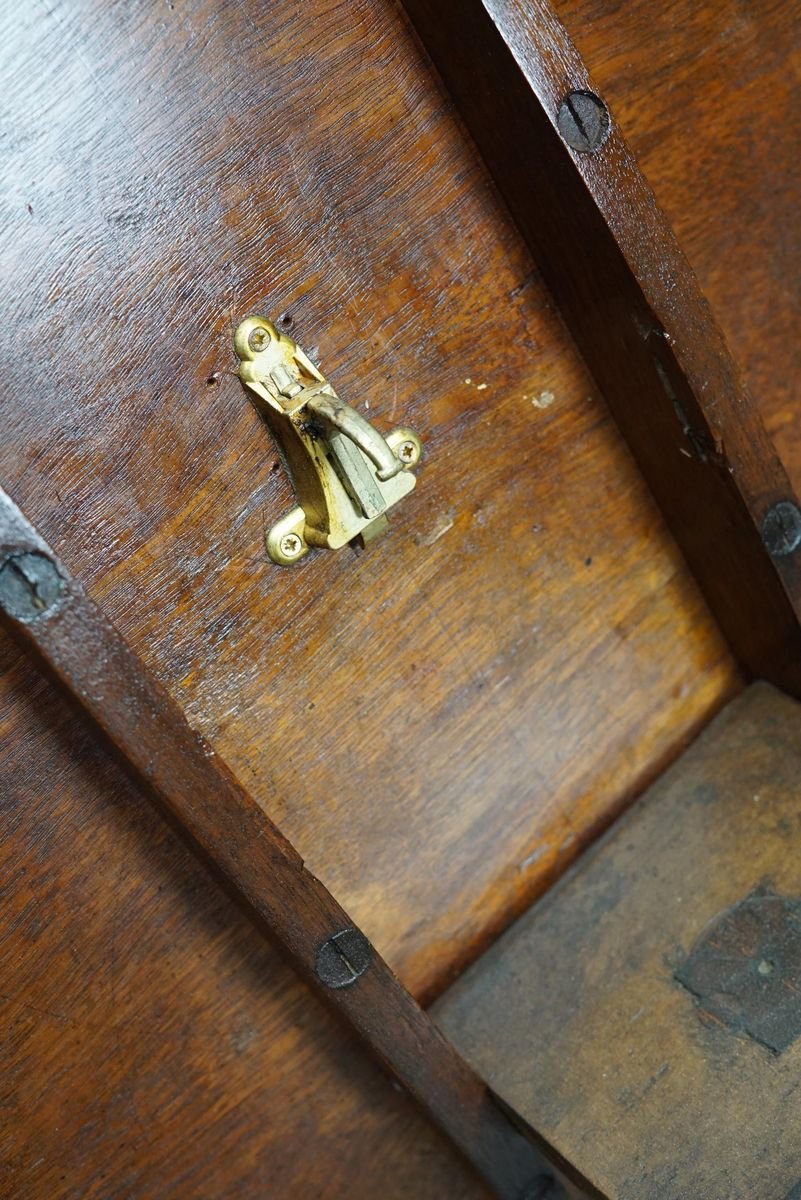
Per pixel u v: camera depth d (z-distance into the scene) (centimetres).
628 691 55
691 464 51
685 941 51
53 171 43
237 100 44
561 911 53
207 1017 51
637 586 55
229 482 46
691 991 50
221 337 45
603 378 51
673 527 54
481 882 54
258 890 46
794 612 52
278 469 47
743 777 54
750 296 54
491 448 51
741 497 50
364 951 47
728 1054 48
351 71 46
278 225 46
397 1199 56
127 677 43
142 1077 51
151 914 49
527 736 53
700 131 52
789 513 51
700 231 53
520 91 45
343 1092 54
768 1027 48
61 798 47
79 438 44
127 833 48
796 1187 45
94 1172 51
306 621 49
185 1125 52
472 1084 50
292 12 45
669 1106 48
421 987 53
